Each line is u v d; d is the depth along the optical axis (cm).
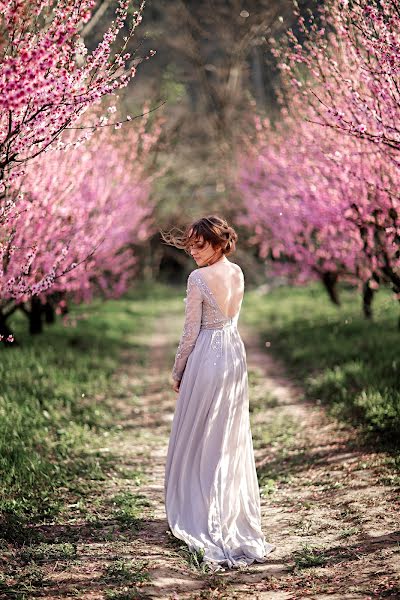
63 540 437
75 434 705
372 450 606
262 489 550
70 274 862
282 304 2092
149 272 2997
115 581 369
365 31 522
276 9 1550
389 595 335
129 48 749
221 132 2156
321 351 1109
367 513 458
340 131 586
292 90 795
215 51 2391
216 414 428
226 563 398
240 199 1549
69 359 1080
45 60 395
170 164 1633
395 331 1149
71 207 824
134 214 1206
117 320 1922
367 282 1109
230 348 438
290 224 1159
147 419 852
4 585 360
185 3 2195
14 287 599
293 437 706
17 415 679
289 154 1035
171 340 1667
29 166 628
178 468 434
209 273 434
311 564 389
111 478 590
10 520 454
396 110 549
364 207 770
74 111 449
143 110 1140
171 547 425
